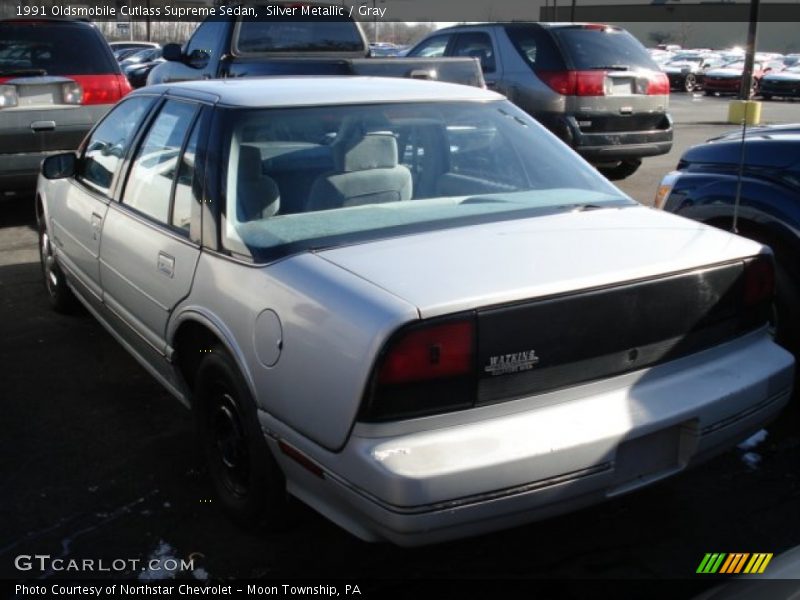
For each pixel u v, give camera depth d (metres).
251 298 2.83
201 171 3.30
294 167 3.30
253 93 3.52
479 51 10.07
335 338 2.48
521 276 2.58
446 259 2.71
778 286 4.16
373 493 2.37
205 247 3.17
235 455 3.12
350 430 2.42
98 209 4.27
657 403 2.71
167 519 3.26
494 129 3.81
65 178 4.93
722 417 2.80
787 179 4.20
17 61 7.60
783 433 3.96
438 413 2.42
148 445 3.86
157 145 3.86
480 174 3.65
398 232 2.98
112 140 4.47
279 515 3.00
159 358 3.62
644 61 9.71
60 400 4.34
